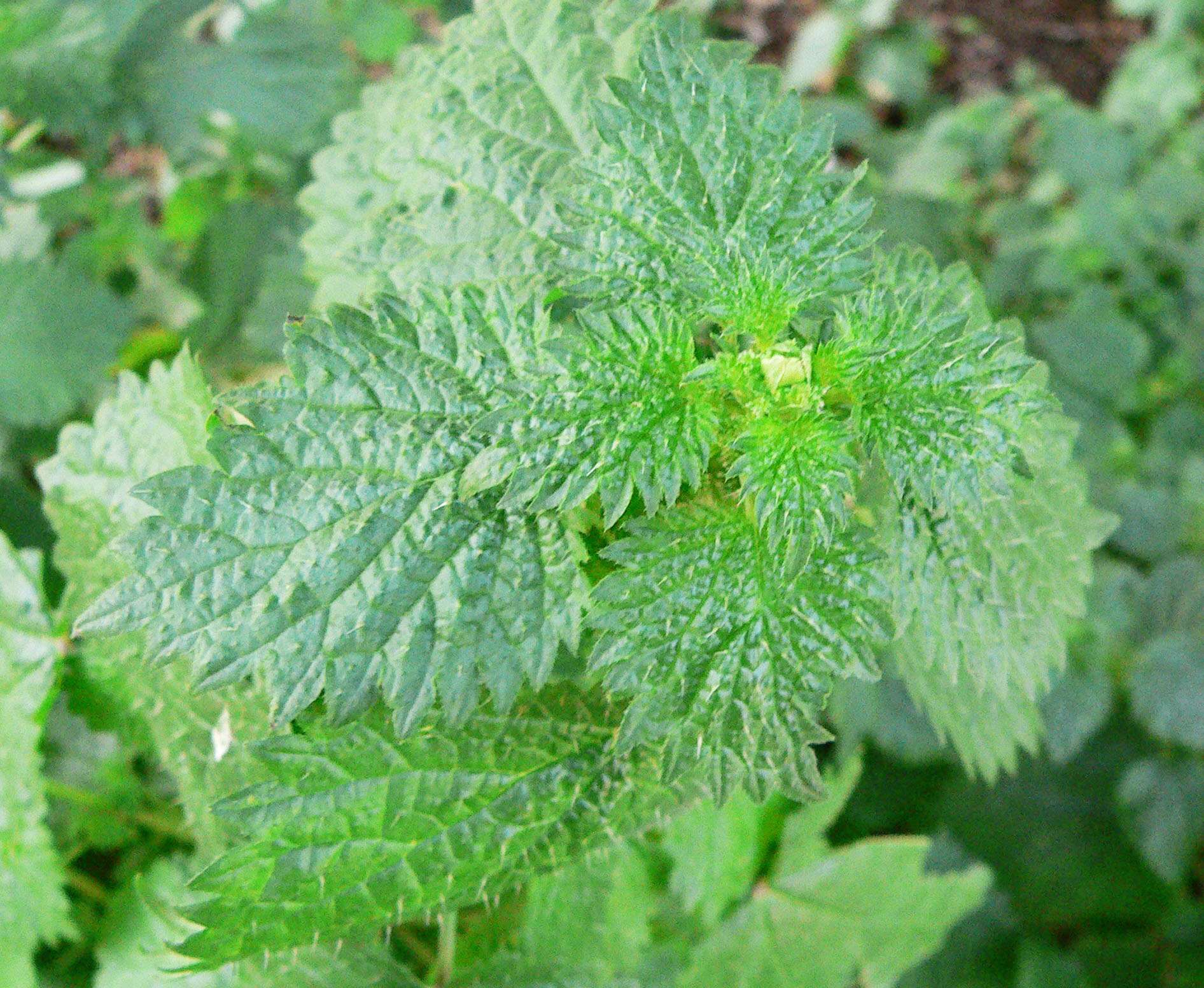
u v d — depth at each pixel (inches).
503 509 8.5
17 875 11.7
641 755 9.2
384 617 8.2
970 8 36.7
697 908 14.2
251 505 8.1
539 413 8.3
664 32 9.4
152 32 18.3
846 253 9.2
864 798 20.8
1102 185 28.6
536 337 8.8
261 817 8.4
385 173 10.6
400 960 13.0
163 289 21.0
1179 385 26.0
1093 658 20.5
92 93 16.5
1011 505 10.0
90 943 14.7
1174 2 33.4
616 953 12.8
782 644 8.5
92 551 10.7
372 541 8.2
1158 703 21.2
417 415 8.5
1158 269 27.8
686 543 8.5
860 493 10.1
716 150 9.3
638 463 8.3
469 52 10.9
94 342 17.0
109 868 15.4
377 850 8.7
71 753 15.4
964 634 9.7
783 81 10.8
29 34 16.5
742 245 9.1
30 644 11.4
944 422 8.9
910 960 15.2
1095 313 25.6
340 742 8.6
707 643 8.4
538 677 8.3
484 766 8.9
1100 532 10.7
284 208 19.9
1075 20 37.1
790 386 8.8
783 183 9.3
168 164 22.5
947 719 11.2
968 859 21.0
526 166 10.3
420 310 8.7
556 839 9.1
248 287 19.3
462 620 8.3
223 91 18.2
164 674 10.4
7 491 15.5
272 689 7.9
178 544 7.9
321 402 8.4
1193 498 23.8
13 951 11.9
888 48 34.0
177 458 9.9
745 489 8.4
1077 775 22.3
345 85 19.9
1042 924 21.7
